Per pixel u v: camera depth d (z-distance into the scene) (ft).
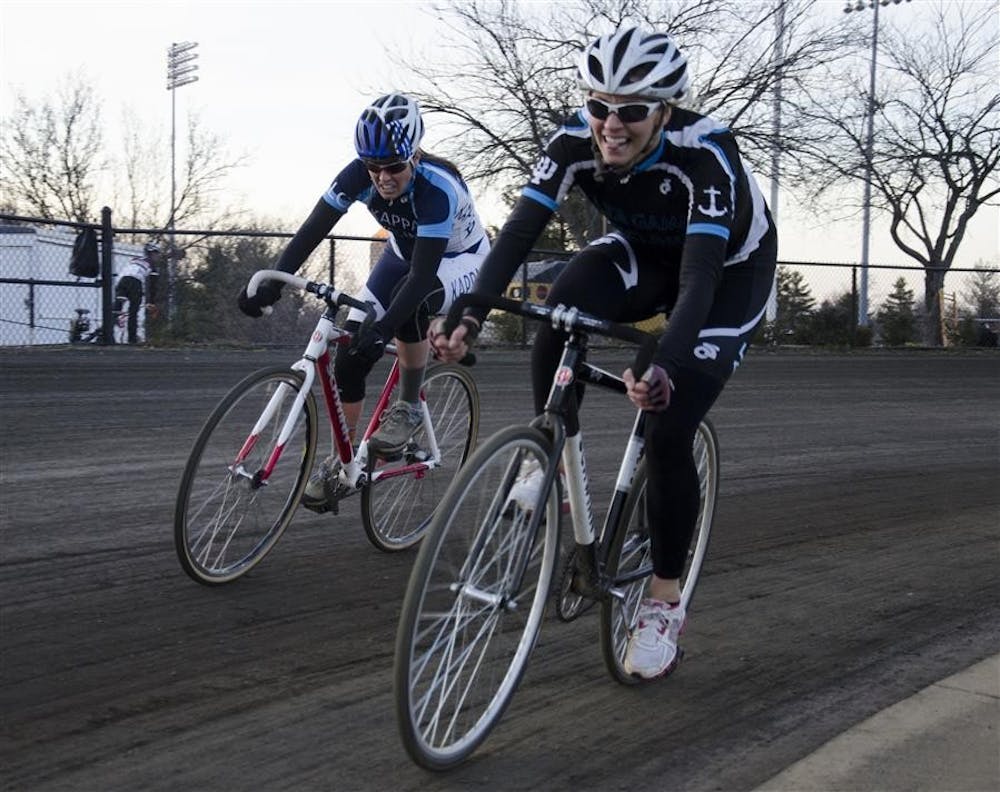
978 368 46.78
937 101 70.95
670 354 7.82
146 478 16.56
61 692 8.86
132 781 7.47
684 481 9.16
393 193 11.99
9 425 20.21
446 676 7.76
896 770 8.09
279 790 7.47
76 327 36.68
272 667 9.66
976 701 9.46
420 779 7.73
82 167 65.62
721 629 11.40
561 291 9.39
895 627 11.67
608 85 8.30
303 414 12.27
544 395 9.36
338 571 12.65
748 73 61.93
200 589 11.62
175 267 38.63
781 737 8.71
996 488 20.12
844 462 21.95
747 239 9.43
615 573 9.30
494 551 7.92
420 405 13.60
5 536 13.12
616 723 8.89
